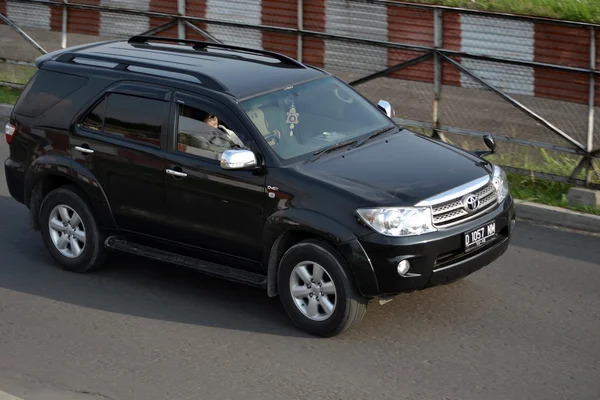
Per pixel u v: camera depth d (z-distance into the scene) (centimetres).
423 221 777
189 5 1465
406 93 1273
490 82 1192
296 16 1359
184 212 886
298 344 816
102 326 866
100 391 745
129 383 757
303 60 1366
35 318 887
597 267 969
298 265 816
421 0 1494
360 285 783
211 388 745
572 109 1132
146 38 1065
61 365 792
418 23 1235
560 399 716
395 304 884
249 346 816
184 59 963
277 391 737
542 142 1162
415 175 818
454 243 791
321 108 905
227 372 771
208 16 1452
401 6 1244
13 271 998
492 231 825
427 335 825
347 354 795
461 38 1205
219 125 863
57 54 1015
